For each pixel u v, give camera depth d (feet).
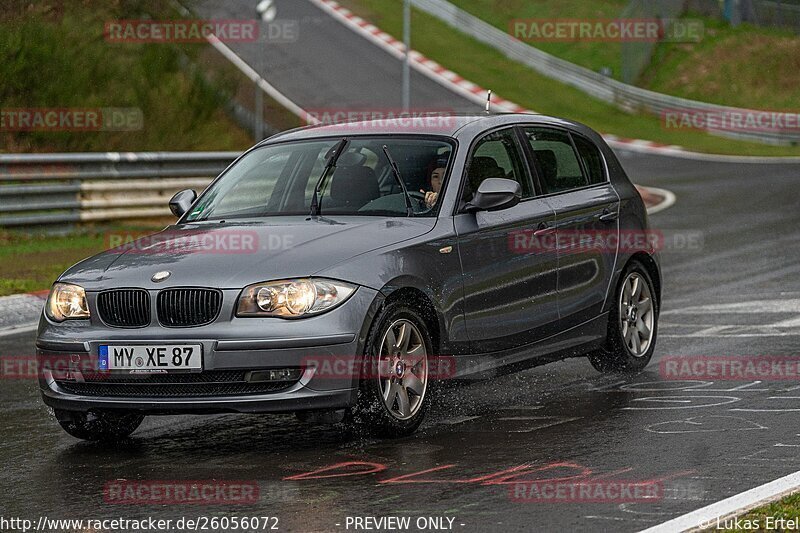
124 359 63.26
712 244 162.09
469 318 69.82
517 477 56.39
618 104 450.30
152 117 222.28
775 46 510.99
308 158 75.56
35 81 205.16
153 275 64.23
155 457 64.18
